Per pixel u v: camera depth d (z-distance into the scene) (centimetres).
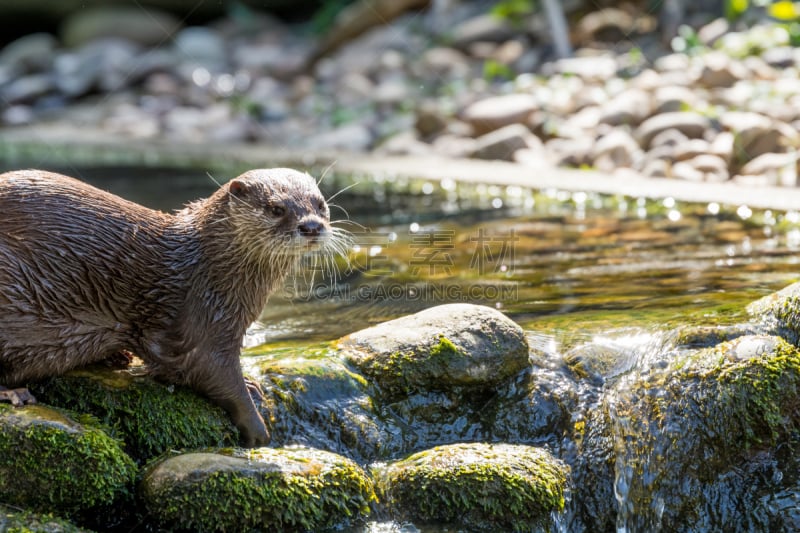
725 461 614
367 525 581
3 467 531
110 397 599
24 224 566
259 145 1872
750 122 1384
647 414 633
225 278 606
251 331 784
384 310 837
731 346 634
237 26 2981
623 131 1521
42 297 567
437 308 694
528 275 909
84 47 2864
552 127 1627
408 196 1345
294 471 568
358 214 1231
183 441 599
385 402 655
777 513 598
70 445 539
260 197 613
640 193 1189
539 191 1273
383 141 1791
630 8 2120
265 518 553
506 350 659
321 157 1664
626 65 1861
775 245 965
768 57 1716
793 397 610
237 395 605
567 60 1930
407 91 2025
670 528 613
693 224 1084
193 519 546
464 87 1986
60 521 525
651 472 622
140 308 597
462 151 1634
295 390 637
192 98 2320
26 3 2959
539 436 649
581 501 623
